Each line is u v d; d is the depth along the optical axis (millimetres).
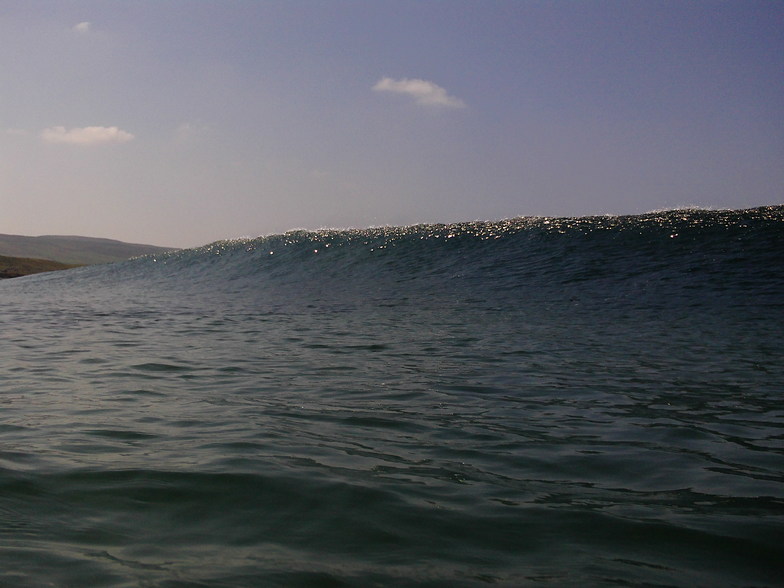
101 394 6262
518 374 7270
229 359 8477
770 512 3193
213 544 2803
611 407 5684
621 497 3426
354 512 3178
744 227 21078
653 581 2482
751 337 9742
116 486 3496
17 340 10711
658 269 18078
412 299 16938
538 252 22031
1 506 3184
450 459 4125
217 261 29375
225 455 4109
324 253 27031
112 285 26781
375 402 5895
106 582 2418
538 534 2930
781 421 5172
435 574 2533
